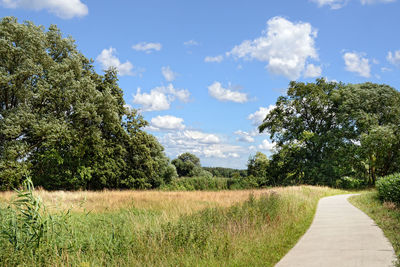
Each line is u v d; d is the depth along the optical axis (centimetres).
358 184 4653
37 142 3161
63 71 3259
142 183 4234
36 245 590
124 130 4122
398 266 546
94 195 2030
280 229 896
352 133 4419
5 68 2886
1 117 2925
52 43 3453
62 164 3628
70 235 665
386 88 4425
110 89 3950
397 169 4322
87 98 3297
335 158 4653
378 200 1827
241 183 4456
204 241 702
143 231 738
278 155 5109
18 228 623
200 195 2261
